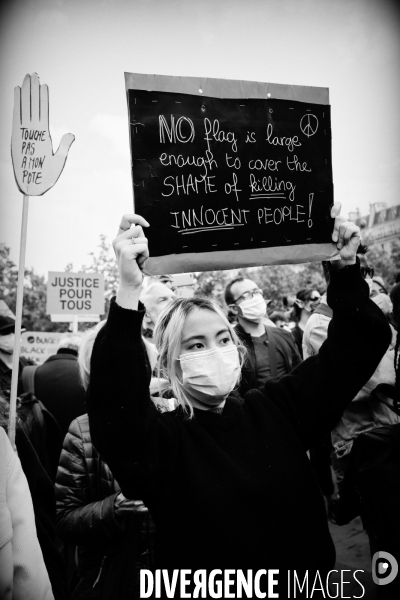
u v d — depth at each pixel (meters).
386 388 2.21
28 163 2.04
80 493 2.08
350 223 1.88
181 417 1.69
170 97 1.75
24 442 2.03
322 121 1.98
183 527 1.51
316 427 1.74
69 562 2.59
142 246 1.51
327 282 1.92
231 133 1.83
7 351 3.21
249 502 1.52
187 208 1.75
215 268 1.77
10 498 1.39
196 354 1.67
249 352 4.06
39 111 2.07
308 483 1.62
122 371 1.46
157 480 1.56
